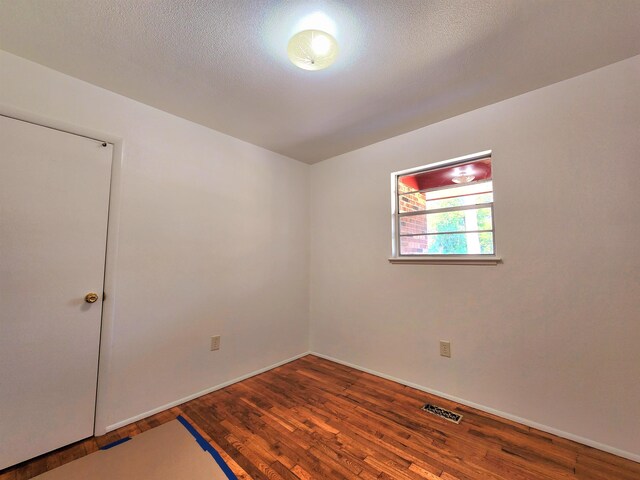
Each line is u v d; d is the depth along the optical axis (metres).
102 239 1.87
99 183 1.87
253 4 1.28
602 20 1.37
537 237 1.91
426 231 2.52
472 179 2.33
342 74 1.77
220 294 2.49
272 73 1.76
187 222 2.30
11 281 1.56
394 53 1.59
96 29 1.42
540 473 1.49
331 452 1.64
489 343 2.08
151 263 2.08
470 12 1.33
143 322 2.03
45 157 1.68
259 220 2.85
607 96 1.72
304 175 3.38
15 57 1.61
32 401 1.60
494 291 2.07
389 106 2.15
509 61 1.66
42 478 1.46
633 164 1.63
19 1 1.25
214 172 2.50
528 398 1.91
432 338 2.36
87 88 1.84
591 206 1.74
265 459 1.59
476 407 2.11
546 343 1.86
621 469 1.52
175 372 2.18
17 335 1.57
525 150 1.98
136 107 2.06
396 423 1.92
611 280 1.67
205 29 1.42
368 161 2.88
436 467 1.53
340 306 3.05
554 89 1.89
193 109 2.18
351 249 2.99
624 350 1.62
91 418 1.78
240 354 2.62
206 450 1.66
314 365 2.97
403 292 2.56
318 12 1.32
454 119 2.31
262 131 2.55
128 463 1.56
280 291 3.02
